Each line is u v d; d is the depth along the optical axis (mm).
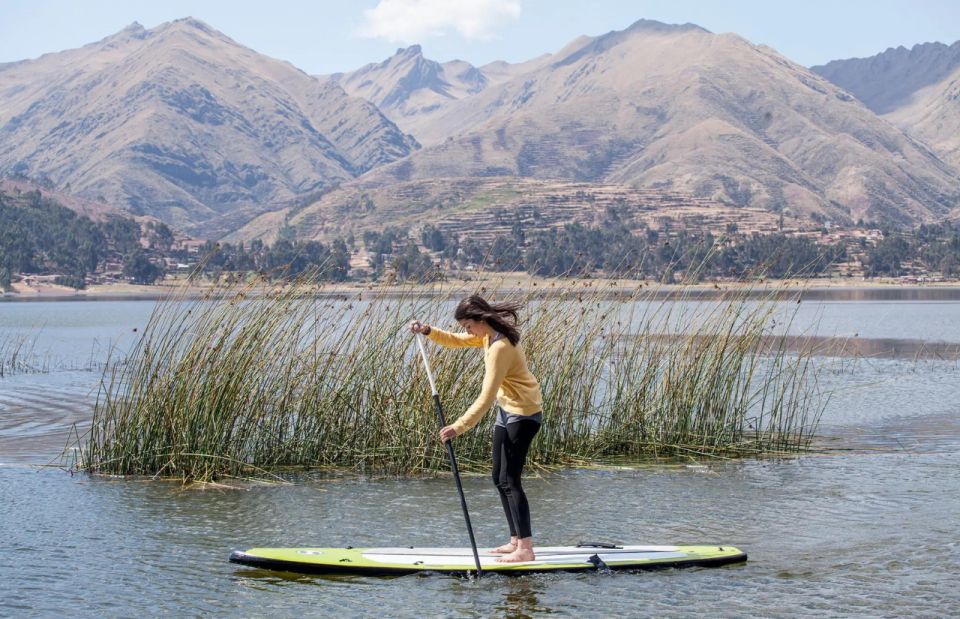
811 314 80562
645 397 16750
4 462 15594
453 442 15047
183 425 14492
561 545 10742
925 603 8758
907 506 12422
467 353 15336
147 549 10617
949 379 27953
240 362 14758
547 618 8461
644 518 11969
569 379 16047
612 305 17234
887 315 78938
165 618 8523
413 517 12047
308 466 15109
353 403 15469
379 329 15758
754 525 11562
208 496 13164
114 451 14789
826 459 15906
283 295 15508
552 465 15391
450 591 9156
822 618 8414
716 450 16453
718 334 17062
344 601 8922
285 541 10938
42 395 24922
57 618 8531
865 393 24734
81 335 57562
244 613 8625
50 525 11602
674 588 9211
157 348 15258
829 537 10977
